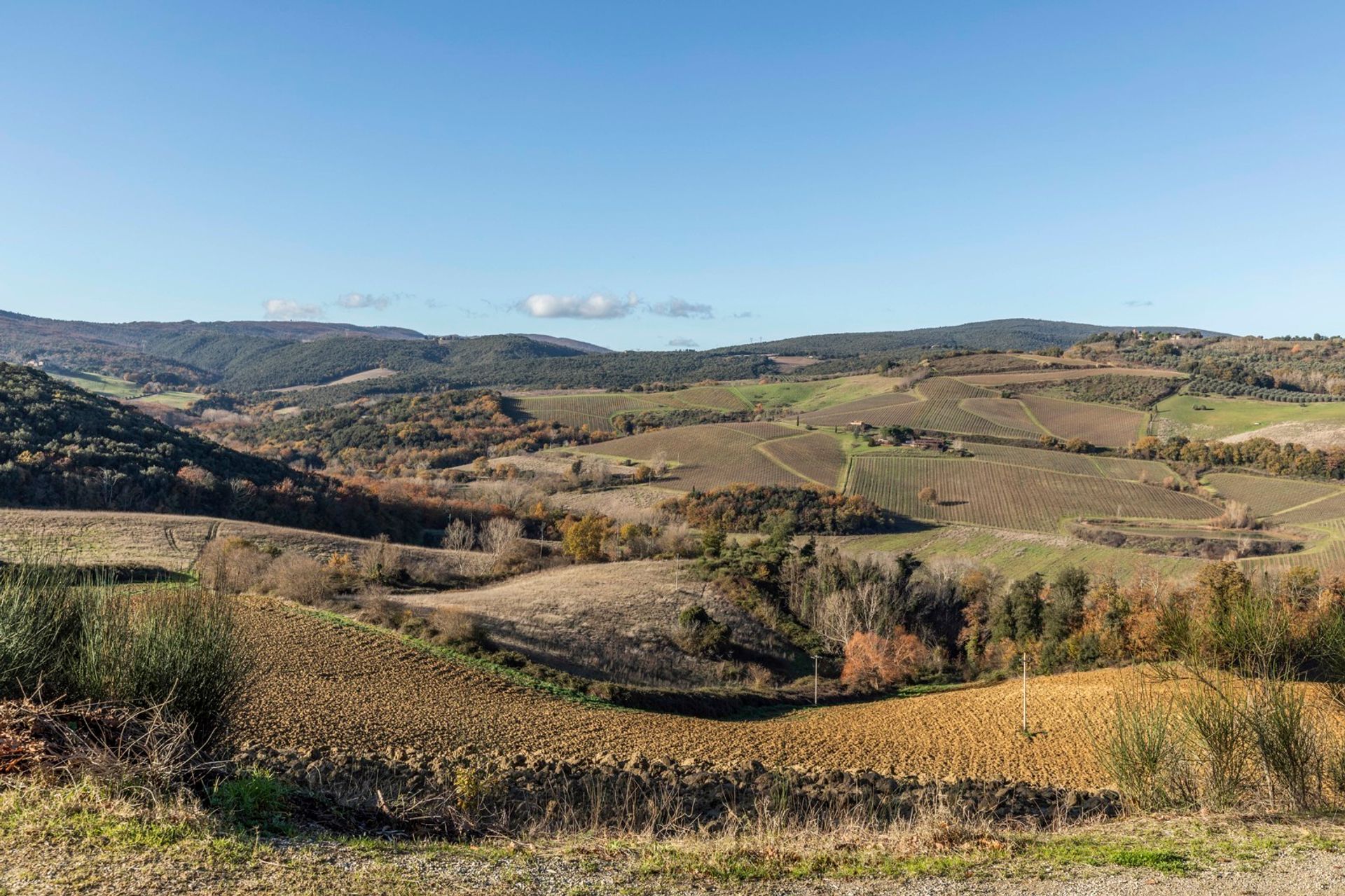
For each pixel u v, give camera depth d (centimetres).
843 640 6856
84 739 1017
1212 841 1088
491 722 3366
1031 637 6588
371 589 5722
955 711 4616
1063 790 2488
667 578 7456
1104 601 6450
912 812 2062
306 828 1023
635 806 1748
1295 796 1279
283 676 3603
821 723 4416
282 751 2453
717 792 2352
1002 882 930
